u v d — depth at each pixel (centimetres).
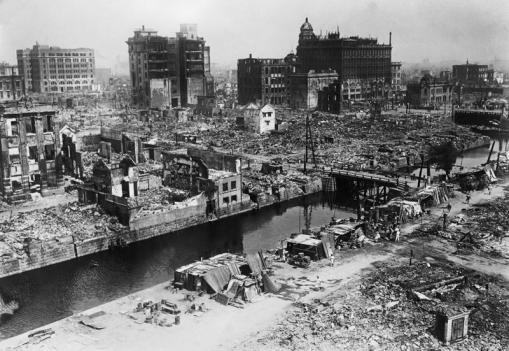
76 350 5469
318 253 7925
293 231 10200
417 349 5275
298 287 6894
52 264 8406
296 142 18475
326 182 13050
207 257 8844
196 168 11831
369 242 8625
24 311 6831
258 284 6825
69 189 12119
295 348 5366
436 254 8044
